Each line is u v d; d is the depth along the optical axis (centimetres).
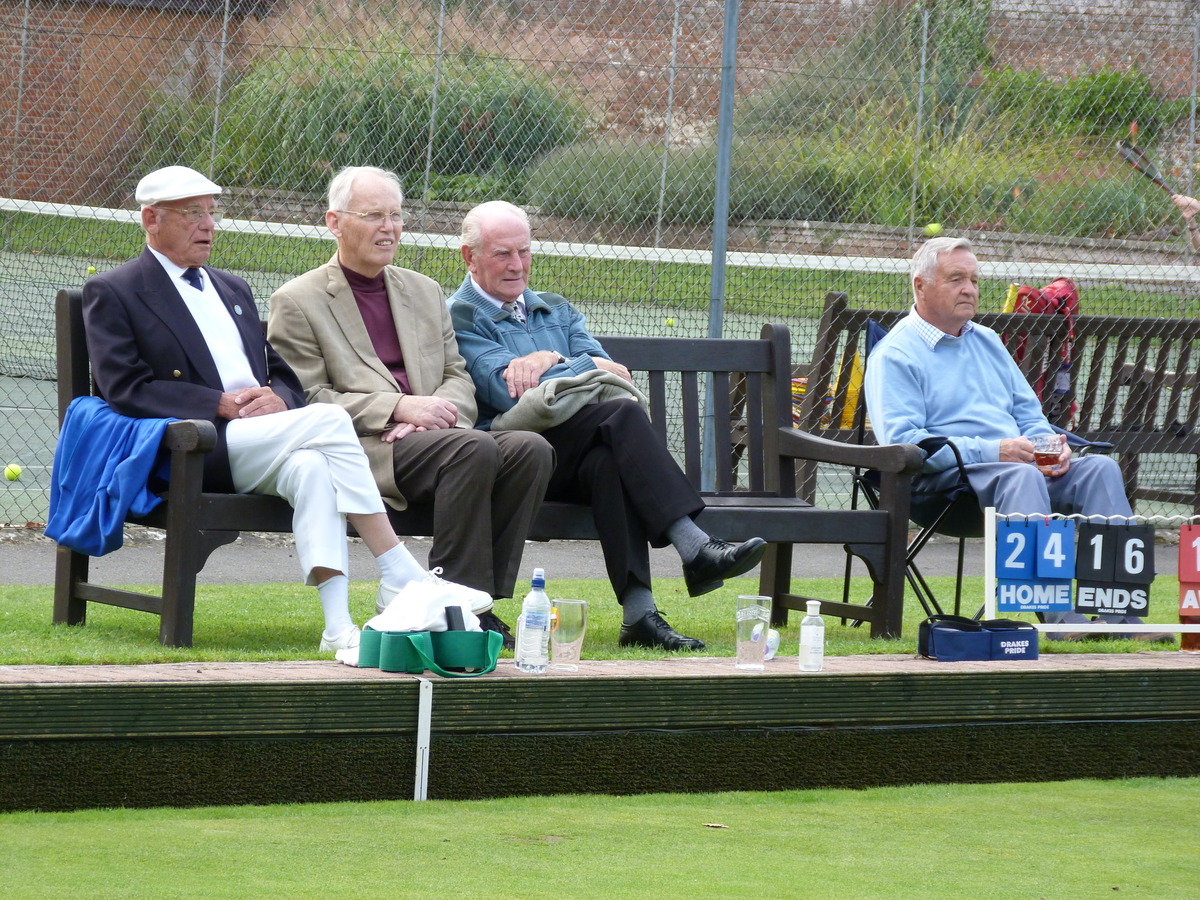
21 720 721
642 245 2311
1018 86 2361
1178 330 1986
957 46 2348
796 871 678
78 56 2239
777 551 1312
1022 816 812
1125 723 943
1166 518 1140
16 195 2345
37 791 727
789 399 1291
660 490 1105
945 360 1327
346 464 1004
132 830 699
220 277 1119
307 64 2195
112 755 740
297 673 812
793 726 870
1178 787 911
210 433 1001
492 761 812
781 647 1111
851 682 880
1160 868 710
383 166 2205
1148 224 2352
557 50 2245
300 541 991
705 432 1798
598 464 1112
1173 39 2323
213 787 761
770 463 1288
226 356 1083
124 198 2420
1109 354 2136
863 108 2372
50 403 2483
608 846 710
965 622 979
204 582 1457
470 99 2209
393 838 707
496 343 1204
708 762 853
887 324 1880
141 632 1105
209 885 616
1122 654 1030
